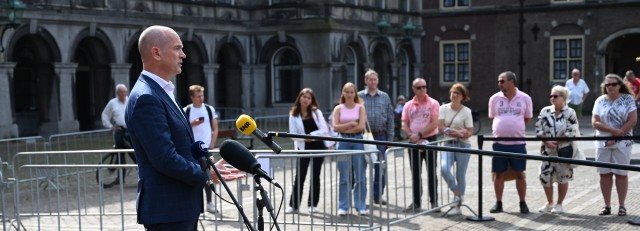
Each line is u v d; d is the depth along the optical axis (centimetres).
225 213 1047
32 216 1026
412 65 3747
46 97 2384
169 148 472
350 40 3134
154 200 484
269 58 3119
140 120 474
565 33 3550
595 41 3475
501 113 1026
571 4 3506
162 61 488
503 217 1009
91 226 992
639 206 1066
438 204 1095
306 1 3006
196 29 2827
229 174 528
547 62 3597
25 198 1235
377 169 1095
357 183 992
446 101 3828
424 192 1227
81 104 2677
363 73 3256
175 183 488
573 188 1245
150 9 2642
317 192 1031
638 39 3634
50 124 2384
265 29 3094
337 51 3034
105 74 2542
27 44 2386
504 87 1020
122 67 2558
